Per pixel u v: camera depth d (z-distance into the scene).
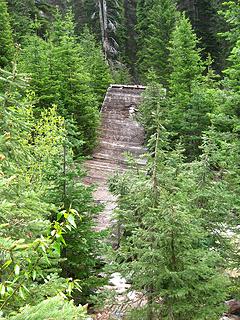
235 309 8.49
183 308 5.83
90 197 7.74
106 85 27.59
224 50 35.88
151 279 5.98
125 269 6.30
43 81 17.92
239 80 11.45
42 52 19.36
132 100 25.17
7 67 17.36
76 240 7.49
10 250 2.80
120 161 19.73
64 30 25.03
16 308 4.02
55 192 7.33
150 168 6.87
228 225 9.24
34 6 35.50
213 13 37.44
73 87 19.52
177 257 6.02
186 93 21.17
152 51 34.06
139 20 40.56
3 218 4.08
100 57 28.58
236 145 9.85
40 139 11.53
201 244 7.94
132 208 8.24
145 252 5.96
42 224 4.42
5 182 3.63
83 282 7.48
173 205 6.00
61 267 7.54
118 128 22.80
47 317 2.72
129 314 6.27
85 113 19.72
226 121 10.80
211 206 8.87
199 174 9.12
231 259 8.91
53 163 7.59
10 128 5.19
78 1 41.69
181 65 24.03
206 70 36.31
